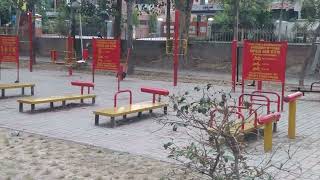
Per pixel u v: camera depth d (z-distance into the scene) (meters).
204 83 20.80
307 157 8.61
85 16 31.48
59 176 7.36
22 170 7.64
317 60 24.48
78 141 9.64
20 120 11.72
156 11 32.09
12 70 25.59
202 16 46.28
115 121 11.38
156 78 22.67
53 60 29.17
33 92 16.16
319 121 12.13
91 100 14.99
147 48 30.22
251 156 8.47
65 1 32.72
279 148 9.15
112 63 18.09
